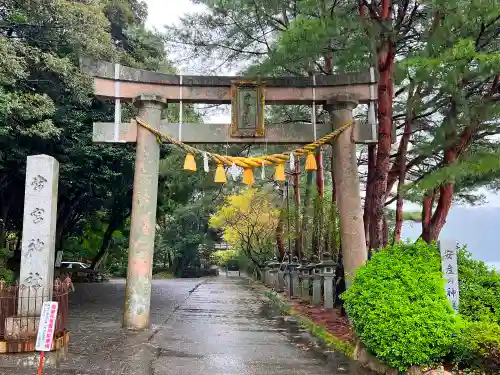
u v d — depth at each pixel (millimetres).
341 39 10500
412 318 6641
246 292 24375
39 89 13695
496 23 8078
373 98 11242
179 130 11531
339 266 14586
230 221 29531
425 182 7430
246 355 8930
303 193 24844
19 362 7840
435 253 7793
